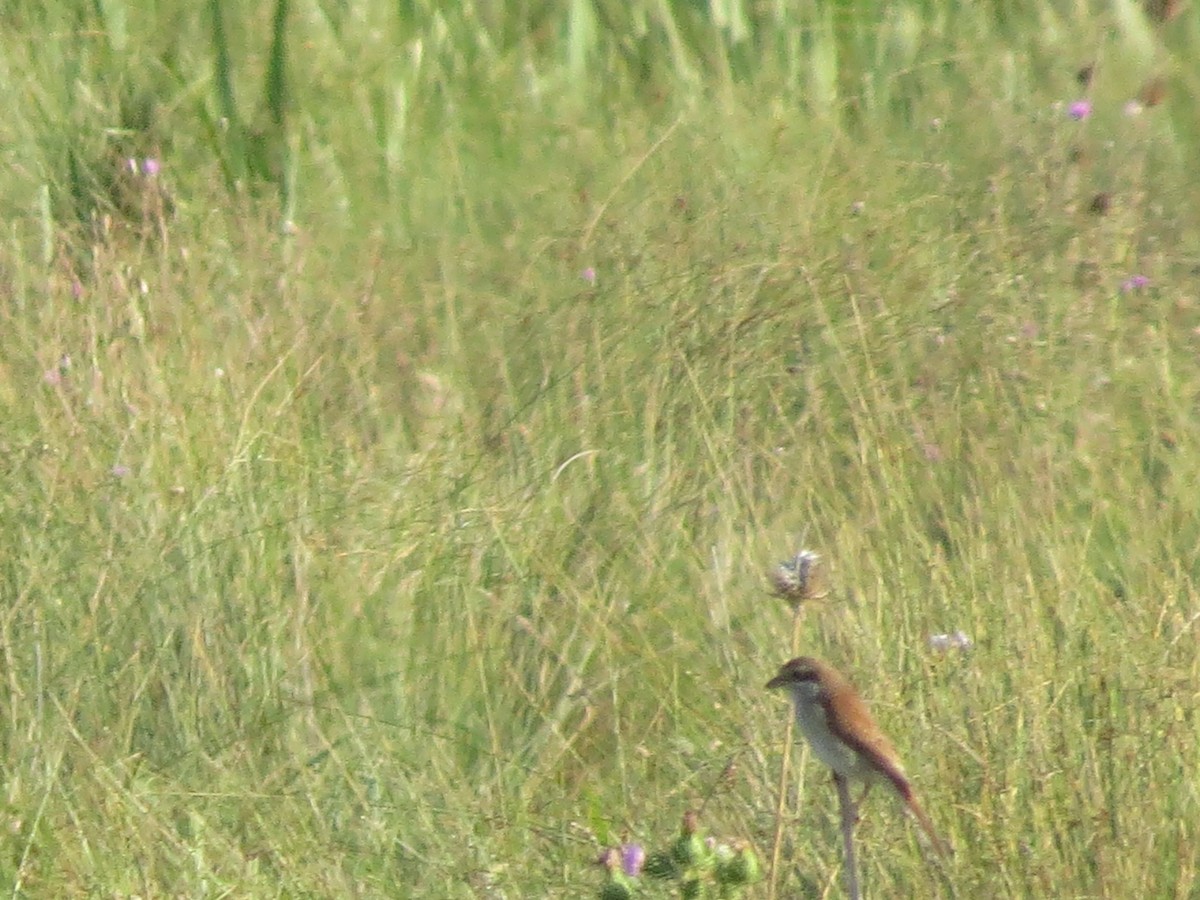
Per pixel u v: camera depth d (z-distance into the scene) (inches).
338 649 473.1
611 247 640.4
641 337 596.1
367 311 629.6
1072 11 828.6
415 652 482.9
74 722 449.4
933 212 665.0
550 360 594.2
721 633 479.8
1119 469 548.1
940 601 459.2
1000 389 565.3
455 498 527.5
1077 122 712.4
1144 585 490.3
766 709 441.4
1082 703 422.9
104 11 794.2
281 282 629.6
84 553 488.1
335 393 584.1
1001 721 414.6
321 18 794.2
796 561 376.5
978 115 742.5
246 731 445.1
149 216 680.4
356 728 454.0
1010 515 497.7
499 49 836.0
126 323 583.8
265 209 704.4
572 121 796.0
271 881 408.5
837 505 519.8
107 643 465.1
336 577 486.6
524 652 487.8
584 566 510.6
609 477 543.5
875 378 559.2
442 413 581.6
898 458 527.5
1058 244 634.2
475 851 414.3
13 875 398.9
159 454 516.1
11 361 565.6
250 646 468.1
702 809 415.8
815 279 602.9
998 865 387.9
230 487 505.0
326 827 419.2
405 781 435.8
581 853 418.0
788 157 720.3
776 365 585.0
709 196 667.4
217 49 770.2
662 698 465.4
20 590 474.0
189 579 476.4
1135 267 641.6
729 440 547.2
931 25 836.0
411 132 788.6
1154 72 792.3
